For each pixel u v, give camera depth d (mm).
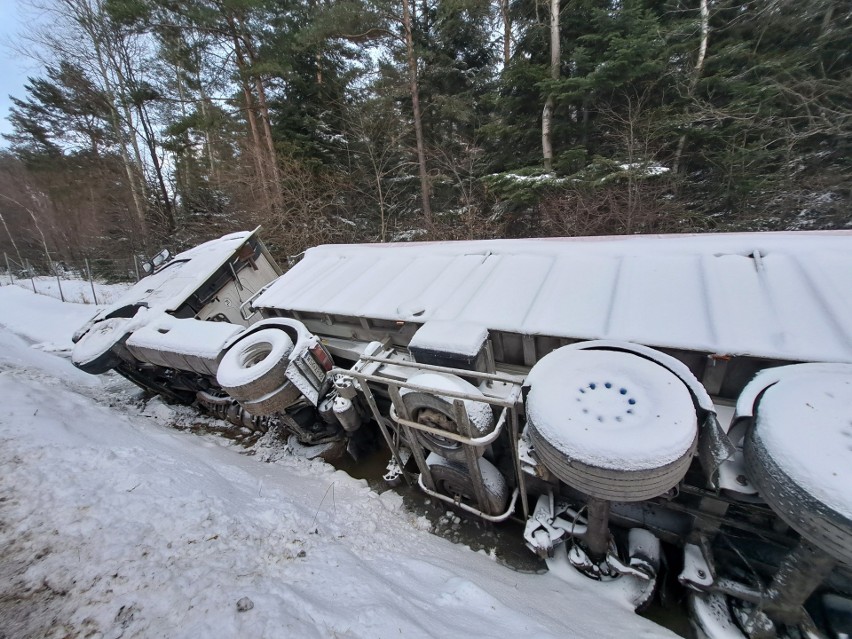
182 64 9992
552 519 2352
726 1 6973
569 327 2383
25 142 17500
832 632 1729
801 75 6406
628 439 1561
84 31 11945
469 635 1495
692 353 2096
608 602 2094
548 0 7660
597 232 6863
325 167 11258
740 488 1637
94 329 4715
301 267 4480
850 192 6156
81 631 1381
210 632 1354
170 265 5594
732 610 1914
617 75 6578
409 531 2830
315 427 3941
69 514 1960
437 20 9461
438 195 11203
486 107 10344
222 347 3656
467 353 2402
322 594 1682
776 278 2182
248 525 2168
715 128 6797
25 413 3043
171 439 3904
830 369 1671
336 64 11234
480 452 2381
